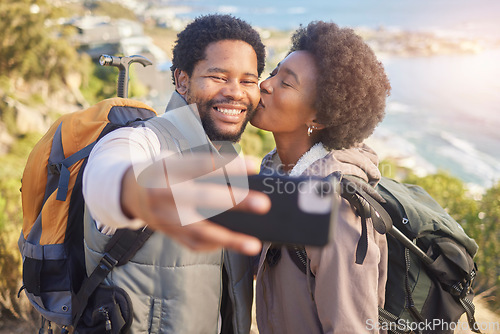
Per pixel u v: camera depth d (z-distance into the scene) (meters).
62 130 1.44
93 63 24.64
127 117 1.47
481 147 41.34
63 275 1.41
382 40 120.00
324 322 1.35
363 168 1.50
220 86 1.39
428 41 119.06
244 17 1.48
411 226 1.47
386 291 1.50
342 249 1.32
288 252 1.45
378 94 1.51
